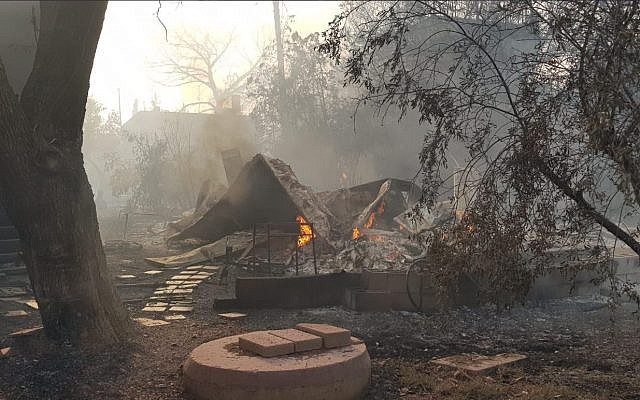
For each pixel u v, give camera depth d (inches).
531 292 382.9
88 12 276.5
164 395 215.6
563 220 206.7
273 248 548.7
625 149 164.7
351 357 211.2
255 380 192.1
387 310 364.5
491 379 233.6
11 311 359.6
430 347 288.2
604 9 184.4
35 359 252.7
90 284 279.7
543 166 199.3
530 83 206.5
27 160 262.4
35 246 271.0
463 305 361.7
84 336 272.5
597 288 423.5
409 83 222.1
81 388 223.5
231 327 331.0
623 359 269.3
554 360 267.1
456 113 215.9
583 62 187.2
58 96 275.0
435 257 226.8
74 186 278.1
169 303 390.6
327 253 515.2
